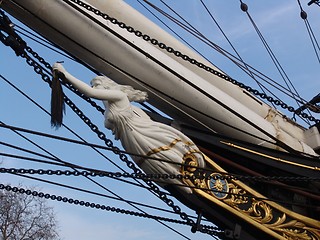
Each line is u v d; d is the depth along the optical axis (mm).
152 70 5910
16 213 13695
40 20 5520
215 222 6000
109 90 5590
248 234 6039
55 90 5359
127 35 5836
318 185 6613
